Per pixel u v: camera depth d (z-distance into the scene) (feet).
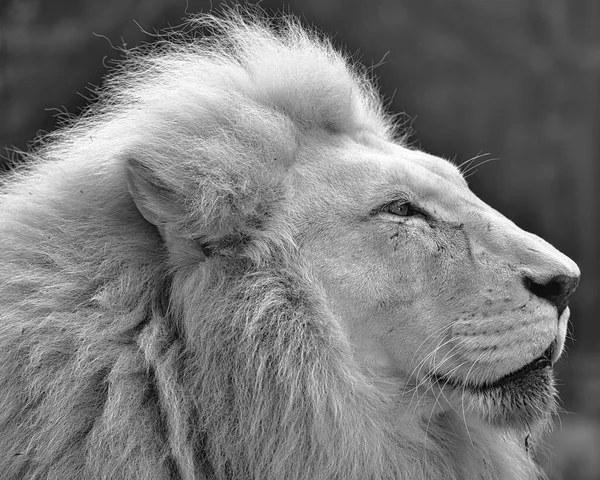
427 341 19.97
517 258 20.29
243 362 19.22
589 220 78.54
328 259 20.12
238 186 20.03
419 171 21.17
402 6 70.85
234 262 19.86
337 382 19.57
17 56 50.37
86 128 22.86
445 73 74.08
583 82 77.77
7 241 20.45
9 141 47.78
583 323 75.72
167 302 20.13
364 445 19.62
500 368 19.80
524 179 77.61
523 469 23.00
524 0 76.54
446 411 20.85
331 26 65.05
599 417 59.52
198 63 22.80
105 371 19.13
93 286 19.83
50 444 18.48
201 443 19.34
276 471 19.17
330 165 20.99
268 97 21.70
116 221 20.53
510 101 76.28
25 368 18.97
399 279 20.12
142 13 51.90
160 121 20.67
